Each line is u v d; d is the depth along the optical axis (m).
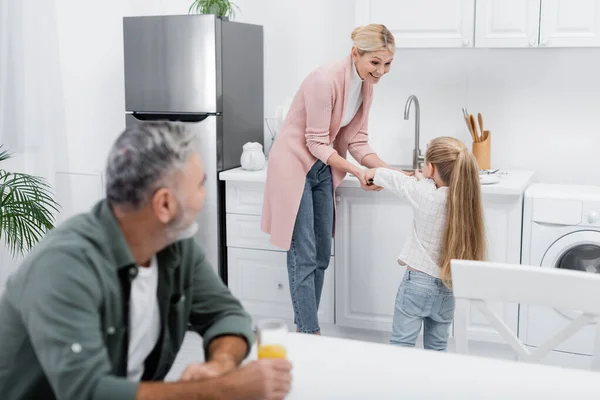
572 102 3.59
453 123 3.78
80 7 4.27
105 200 1.29
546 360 3.24
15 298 1.24
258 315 3.71
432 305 2.68
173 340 1.44
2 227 3.24
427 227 2.65
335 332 3.67
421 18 3.41
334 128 3.17
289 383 1.24
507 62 3.65
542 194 3.13
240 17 4.05
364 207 3.42
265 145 4.08
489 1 3.30
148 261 1.36
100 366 1.18
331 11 3.88
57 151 4.07
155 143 1.22
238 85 3.73
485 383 1.35
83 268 1.21
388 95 3.85
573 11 3.20
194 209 1.26
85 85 4.33
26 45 3.86
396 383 1.34
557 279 1.64
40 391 1.31
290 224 3.19
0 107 3.96
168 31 3.57
